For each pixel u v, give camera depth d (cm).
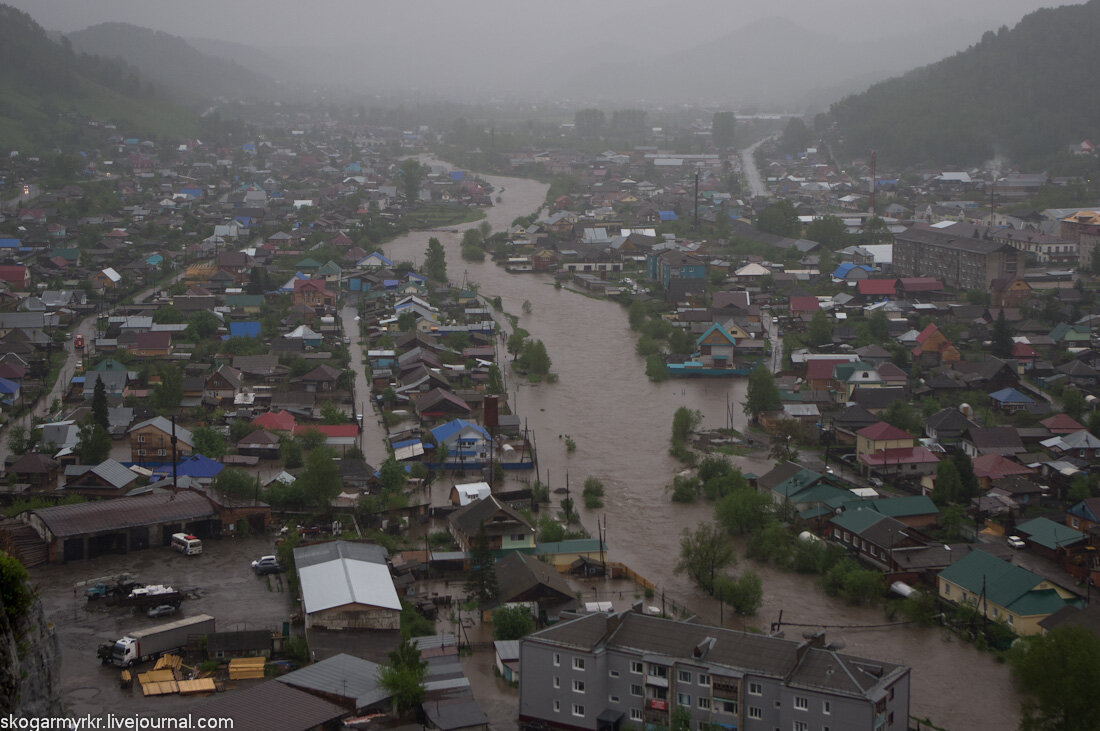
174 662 7600
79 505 10181
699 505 11794
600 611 7681
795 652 6706
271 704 6644
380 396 15238
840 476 12644
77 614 8525
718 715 6706
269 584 9288
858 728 6362
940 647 8675
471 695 7169
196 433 12900
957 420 13725
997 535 10894
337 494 11169
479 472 12612
